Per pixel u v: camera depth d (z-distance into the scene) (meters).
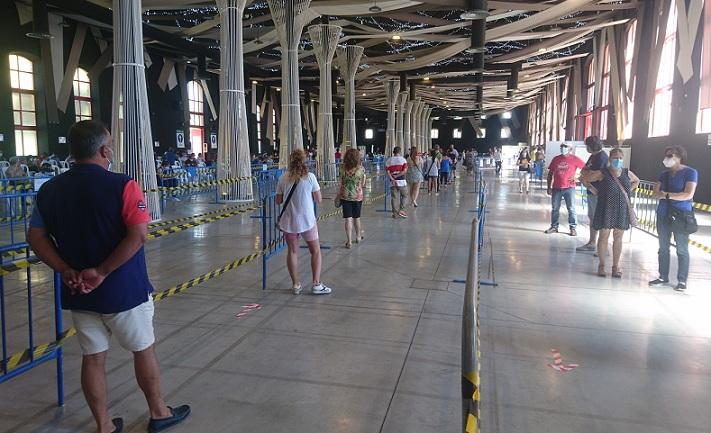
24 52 23.00
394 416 3.37
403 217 12.92
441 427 3.23
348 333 4.85
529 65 38.41
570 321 5.21
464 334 1.55
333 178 26.34
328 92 26.12
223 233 10.51
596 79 30.58
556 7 23.03
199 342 4.61
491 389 3.73
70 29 25.45
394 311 5.51
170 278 6.91
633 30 24.47
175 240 9.73
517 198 18.45
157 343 4.58
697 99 16.88
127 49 11.25
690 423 3.29
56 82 24.77
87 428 3.22
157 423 3.16
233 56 16.11
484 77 45.84
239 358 4.27
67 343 4.57
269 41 29.81
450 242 9.55
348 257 8.20
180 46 28.66
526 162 20.94
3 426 3.22
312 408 3.47
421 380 3.88
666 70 20.12
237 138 16.33
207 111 40.00
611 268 7.43
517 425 3.25
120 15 11.19
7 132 22.42
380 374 3.98
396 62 38.81
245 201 16.42
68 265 2.73
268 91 49.75
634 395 3.65
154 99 32.62
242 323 5.11
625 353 4.40
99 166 2.80
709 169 15.93
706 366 4.14
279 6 21.03
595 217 6.98
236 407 3.48
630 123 25.02
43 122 24.11
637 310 5.57
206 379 3.89
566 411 3.43
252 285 6.50
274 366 4.11
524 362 4.21
